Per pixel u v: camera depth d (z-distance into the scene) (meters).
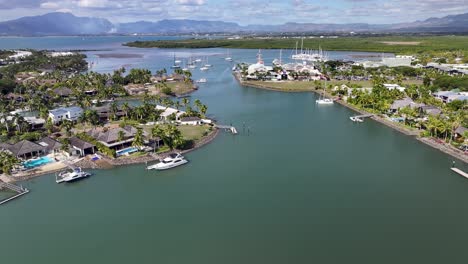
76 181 99.25
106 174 103.44
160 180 99.25
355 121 160.12
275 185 94.94
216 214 80.94
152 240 71.81
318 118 166.75
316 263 64.06
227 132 144.25
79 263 65.56
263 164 109.69
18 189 93.31
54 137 131.38
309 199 87.12
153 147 121.31
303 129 148.38
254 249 68.44
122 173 104.19
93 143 119.56
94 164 109.00
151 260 65.81
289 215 79.94
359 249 67.75
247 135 140.38
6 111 159.75
